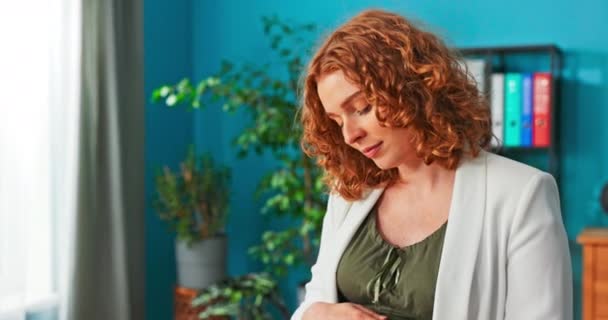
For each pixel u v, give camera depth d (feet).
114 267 10.23
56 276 9.93
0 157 8.70
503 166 3.99
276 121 10.10
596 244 9.04
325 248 4.58
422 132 3.89
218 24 12.55
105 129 10.19
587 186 10.65
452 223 3.95
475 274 3.88
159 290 12.12
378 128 3.88
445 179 4.17
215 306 10.08
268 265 12.32
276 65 12.17
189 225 11.00
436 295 3.89
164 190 10.87
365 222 4.44
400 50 3.80
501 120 10.29
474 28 11.09
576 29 10.64
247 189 12.47
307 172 10.31
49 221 9.71
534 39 10.83
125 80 10.58
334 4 11.82
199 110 12.76
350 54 3.79
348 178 4.46
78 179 9.80
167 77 12.24
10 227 8.79
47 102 9.61
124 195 10.45
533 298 3.72
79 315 9.82
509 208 3.85
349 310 4.06
